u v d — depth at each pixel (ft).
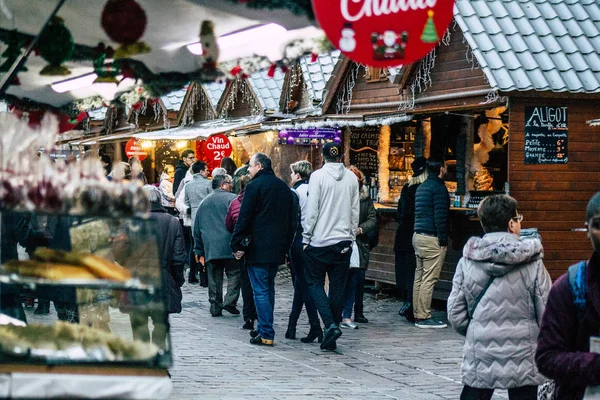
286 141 57.47
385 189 56.70
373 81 55.21
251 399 28.25
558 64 43.98
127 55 19.97
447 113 48.44
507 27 45.47
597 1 48.83
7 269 17.33
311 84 63.31
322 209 36.58
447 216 42.14
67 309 18.04
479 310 20.13
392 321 44.80
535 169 43.34
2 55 19.12
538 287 19.98
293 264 38.86
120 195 16.19
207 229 45.29
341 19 15.08
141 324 17.37
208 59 19.88
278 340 39.34
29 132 16.97
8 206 15.94
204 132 68.80
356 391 29.84
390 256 52.70
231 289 46.47
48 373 16.01
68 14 18.80
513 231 20.48
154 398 16.33
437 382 31.50
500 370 19.92
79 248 17.90
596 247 14.48
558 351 14.80
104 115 93.25
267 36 18.61
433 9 15.47
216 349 36.81
